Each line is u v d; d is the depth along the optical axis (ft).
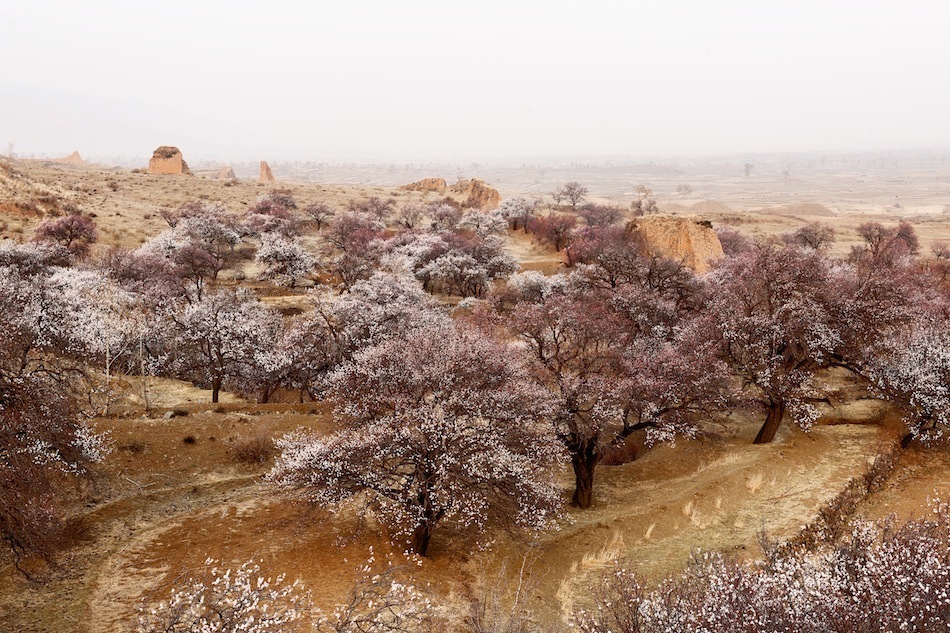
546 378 78.23
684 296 134.10
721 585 33.91
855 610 30.68
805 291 88.53
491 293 188.03
